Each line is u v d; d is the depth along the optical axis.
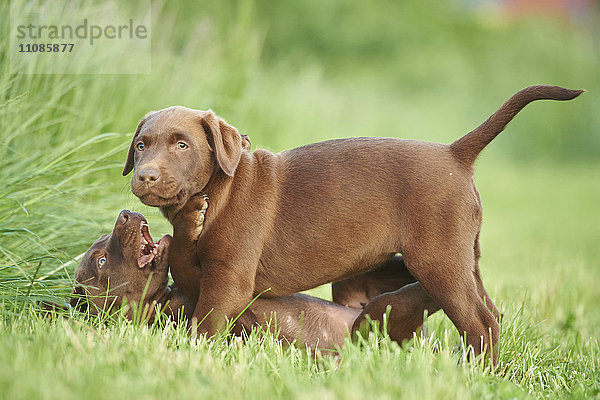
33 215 8.13
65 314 6.79
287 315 7.30
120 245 7.10
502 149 36.75
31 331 6.05
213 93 14.84
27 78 9.69
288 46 39.75
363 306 7.72
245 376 5.32
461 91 38.25
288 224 6.86
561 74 41.09
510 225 21.23
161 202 6.46
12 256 7.65
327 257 6.85
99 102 11.30
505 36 44.78
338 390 4.95
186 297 7.39
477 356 6.24
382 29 41.88
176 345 6.22
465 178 6.71
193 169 6.59
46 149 9.68
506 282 11.38
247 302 6.79
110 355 5.39
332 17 41.19
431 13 45.00
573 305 10.49
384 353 5.83
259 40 18.94
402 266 7.53
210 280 6.74
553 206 25.62
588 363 7.19
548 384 6.54
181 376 5.07
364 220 6.74
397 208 6.68
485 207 25.02
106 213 9.26
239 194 6.82
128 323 6.54
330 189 6.82
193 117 6.73
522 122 37.91
